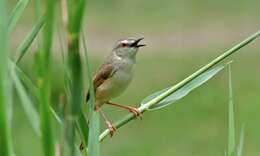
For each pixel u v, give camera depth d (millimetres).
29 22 28641
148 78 23766
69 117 4434
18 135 15859
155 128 19062
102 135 6371
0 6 4297
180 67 25266
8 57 4453
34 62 4340
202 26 31000
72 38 4297
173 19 32312
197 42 28750
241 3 32781
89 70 4953
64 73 4527
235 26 30500
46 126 4484
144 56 26859
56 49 21016
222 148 17938
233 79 23047
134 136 18469
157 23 31984
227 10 32344
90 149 5113
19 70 4863
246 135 18391
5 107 4355
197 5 33531
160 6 34219
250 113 19922
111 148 17766
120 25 31922
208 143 18094
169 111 20172
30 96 4820
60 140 4523
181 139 18469
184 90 6277
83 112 5164
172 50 27766
